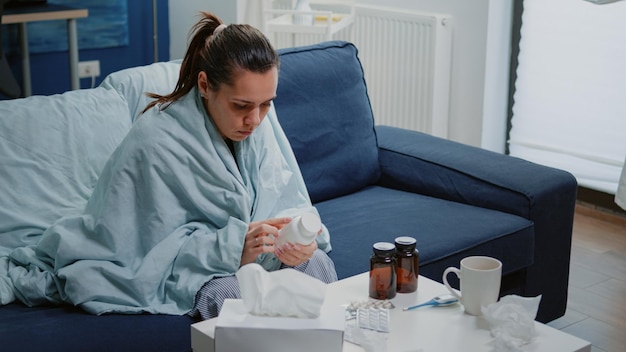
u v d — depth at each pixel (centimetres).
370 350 151
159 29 461
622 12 341
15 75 420
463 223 241
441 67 376
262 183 207
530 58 372
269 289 152
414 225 239
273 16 416
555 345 155
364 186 278
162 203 190
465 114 383
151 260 187
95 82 445
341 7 398
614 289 294
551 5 360
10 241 199
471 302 166
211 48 187
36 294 186
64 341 169
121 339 173
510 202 249
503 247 238
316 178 260
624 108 349
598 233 343
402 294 176
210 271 188
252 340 146
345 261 218
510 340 151
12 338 168
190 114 195
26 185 201
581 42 355
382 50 391
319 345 146
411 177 272
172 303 187
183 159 193
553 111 371
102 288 184
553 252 257
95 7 434
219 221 198
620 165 354
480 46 370
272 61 185
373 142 278
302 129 256
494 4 364
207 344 153
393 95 393
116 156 195
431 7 380
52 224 200
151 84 232
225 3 418
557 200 253
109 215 188
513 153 389
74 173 208
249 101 185
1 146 201
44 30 423
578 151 367
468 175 259
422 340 157
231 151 206
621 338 261
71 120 212
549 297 259
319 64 265
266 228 187
